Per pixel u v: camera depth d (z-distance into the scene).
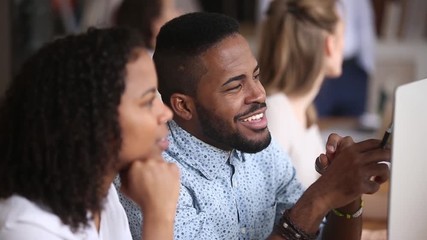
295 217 1.43
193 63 1.45
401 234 1.17
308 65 2.35
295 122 2.34
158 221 1.30
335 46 2.43
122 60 1.16
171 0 3.16
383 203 2.11
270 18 2.41
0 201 1.20
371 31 4.46
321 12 2.37
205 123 1.48
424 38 4.88
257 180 1.63
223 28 1.46
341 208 1.58
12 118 1.17
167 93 1.50
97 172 1.18
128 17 3.14
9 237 1.17
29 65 1.17
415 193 1.16
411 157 1.14
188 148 1.52
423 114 1.12
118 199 1.42
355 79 4.40
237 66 1.44
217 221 1.55
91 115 1.14
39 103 1.14
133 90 1.18
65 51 1.16
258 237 1.64
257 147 1.48
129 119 1.19
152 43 3.10
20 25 4.13
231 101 1.45
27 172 1.17
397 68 4.83
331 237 1.61
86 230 1.24
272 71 2.37
